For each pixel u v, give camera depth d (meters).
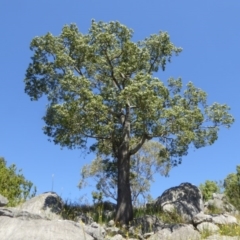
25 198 18.30
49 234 8.59
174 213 20.84
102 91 22.45
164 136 22.14
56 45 23.00
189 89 23.81
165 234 14.18
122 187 21.81
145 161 32.97
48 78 23.17
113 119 23.16
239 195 23.16
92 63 23.52
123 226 18.45
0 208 10.45
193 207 21.59
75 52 22.83
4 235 8.52
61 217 16.47
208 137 23.16
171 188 23.19
